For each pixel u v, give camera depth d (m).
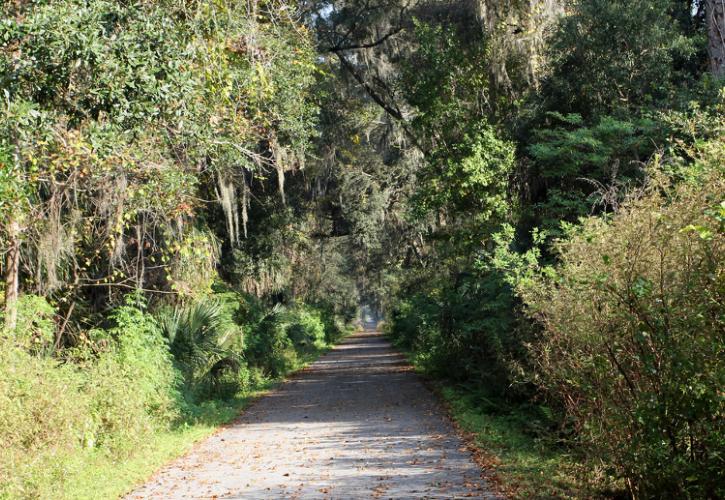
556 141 16.25
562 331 7.49
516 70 21.70
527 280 9.10
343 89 28.58
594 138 15.55
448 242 23.00
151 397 13.38
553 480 8.55
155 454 11.38
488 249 20.19
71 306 14.65
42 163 11.20
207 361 18.59
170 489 9.23
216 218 26.14
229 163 16.36
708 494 6.08
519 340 12.12
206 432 14.16
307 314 45.81
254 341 25.64
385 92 27.88
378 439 12.66
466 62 21.61
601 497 7.79
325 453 11.54
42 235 12.78
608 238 6.96
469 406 15.30
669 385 6.07
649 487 6.59
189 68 10.73
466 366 16.81
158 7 10.36
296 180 30.17
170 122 11.90
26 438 8.60
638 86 17.80
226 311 20.97
